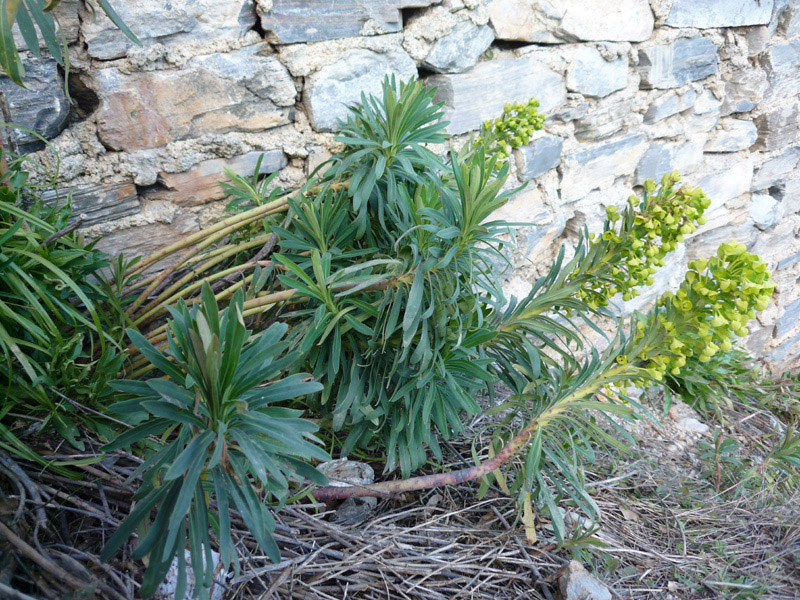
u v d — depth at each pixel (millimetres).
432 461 1628
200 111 1540
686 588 1420
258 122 1640
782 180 3402
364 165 1382
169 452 907
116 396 1167
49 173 1380
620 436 2041
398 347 1318
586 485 1678
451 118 1977
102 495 1075
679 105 2705
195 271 1367
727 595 1415
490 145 1697
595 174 2508
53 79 1339
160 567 849
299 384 919
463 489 1550
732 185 3113
